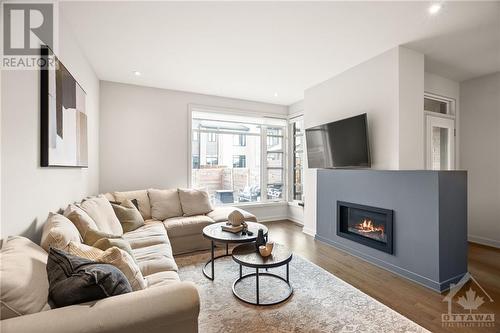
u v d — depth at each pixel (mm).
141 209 3459
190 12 2143
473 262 2930
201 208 3795
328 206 3590
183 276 2529
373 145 3035
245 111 4879
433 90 3619
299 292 2213
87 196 2953
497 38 2613
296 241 3758
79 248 1275
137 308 998
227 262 2902
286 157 5445
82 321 908
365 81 3139
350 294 2186
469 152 3826
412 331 1702
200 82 3902
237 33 2488
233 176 5160
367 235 3084
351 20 2271
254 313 1899
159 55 2967
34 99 1600
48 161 1701
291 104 5254
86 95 2887
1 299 878
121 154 3891
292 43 2691
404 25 2359
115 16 2191
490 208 3604
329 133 3504
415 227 2465
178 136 4297
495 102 3580
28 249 1181
